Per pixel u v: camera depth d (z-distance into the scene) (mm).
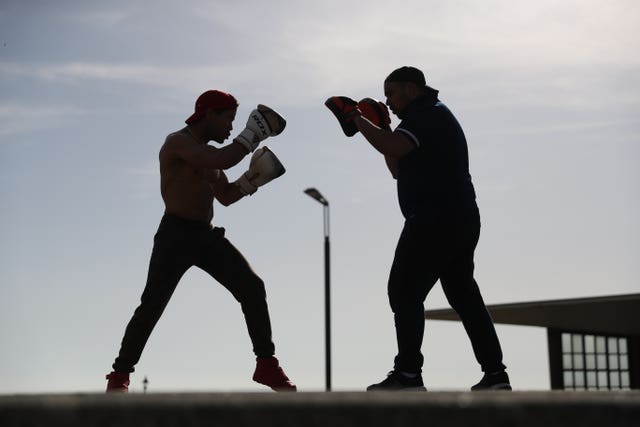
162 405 1201
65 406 1177
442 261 4453
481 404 1292
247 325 5125
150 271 5039
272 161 5512
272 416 1228
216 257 5086
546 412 1305
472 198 4582
